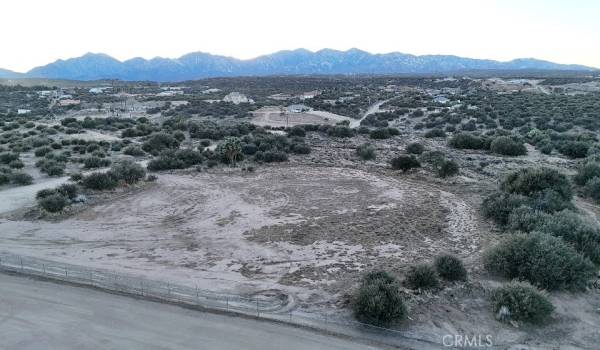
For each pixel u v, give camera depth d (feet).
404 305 58.95
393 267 77.46
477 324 58.65
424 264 69.56
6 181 143.84
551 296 64.90
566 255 68.54
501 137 199.82
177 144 223.51
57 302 64.23
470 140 212.64
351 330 57.21
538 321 59.06
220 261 81.97
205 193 134.00
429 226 100.27
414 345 54.19
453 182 141.59
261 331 56.80
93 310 62.03
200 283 71.92
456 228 98.89
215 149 197.77
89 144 215.72
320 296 66.74
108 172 142.51
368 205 118.52
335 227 100.53
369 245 89.20
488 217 105.09
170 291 68.49
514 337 56.13
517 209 97.14
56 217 108.88
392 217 107.24
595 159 157.38
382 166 172.96
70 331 56.75
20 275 73.77
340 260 81.61
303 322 59.11
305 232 97.25
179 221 106.93
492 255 73.67
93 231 99.04
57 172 157.69
